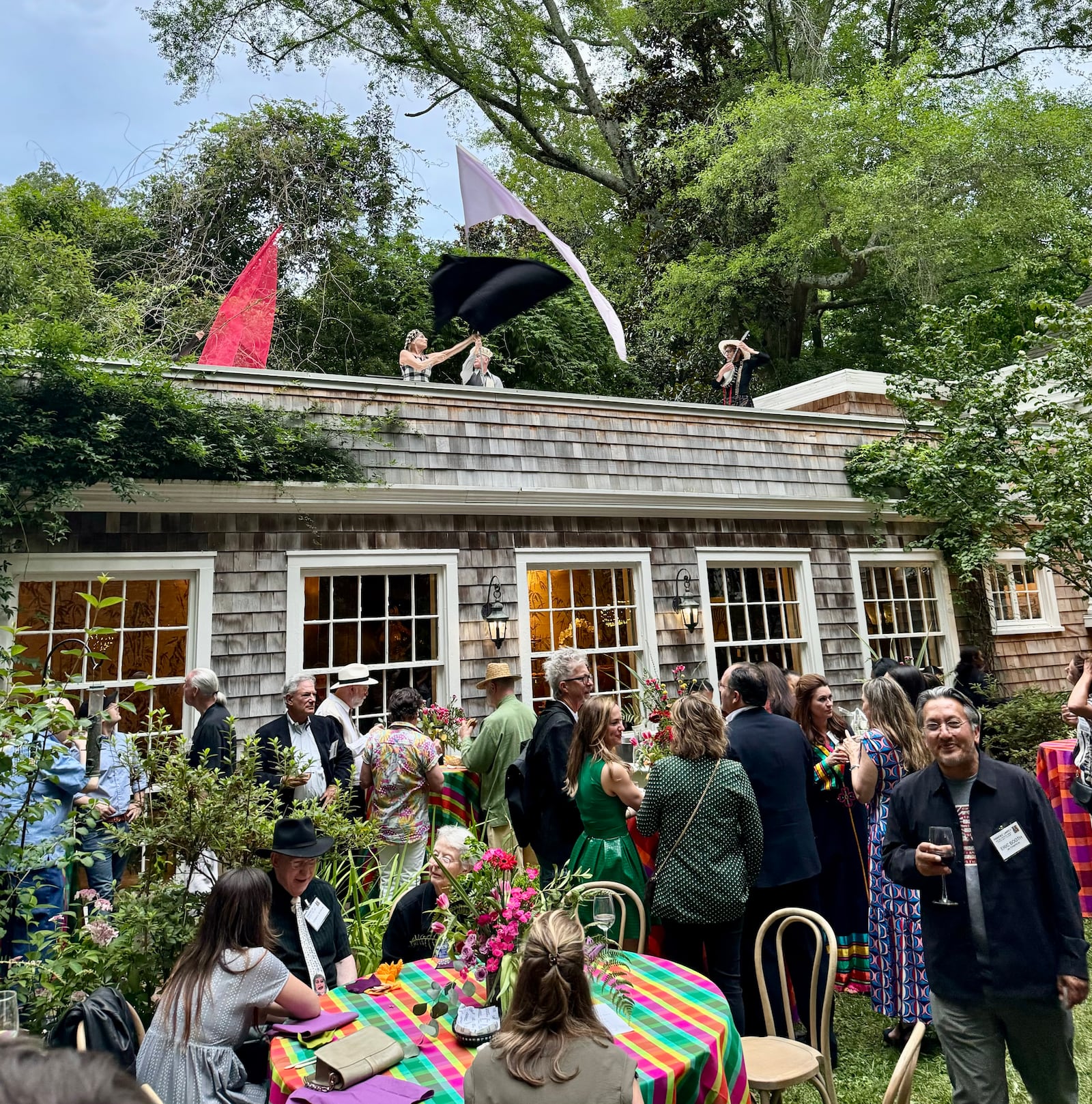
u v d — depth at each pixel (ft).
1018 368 29.30
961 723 8.54
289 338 44.88
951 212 47.24
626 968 8.87
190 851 11.03
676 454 26.99
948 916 8.38
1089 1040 12.24
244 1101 7.93
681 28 61.62
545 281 18.85
